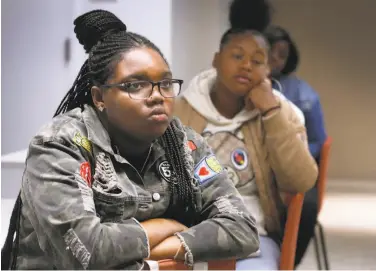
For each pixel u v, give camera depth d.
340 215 2.56
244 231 1.52
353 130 2.21
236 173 2.18
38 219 1.36
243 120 2.21
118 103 1.40
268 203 2.20
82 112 1.51
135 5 2.17
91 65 1.47
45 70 1.99
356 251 2.49
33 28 1.96
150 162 1.52
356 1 2.04
